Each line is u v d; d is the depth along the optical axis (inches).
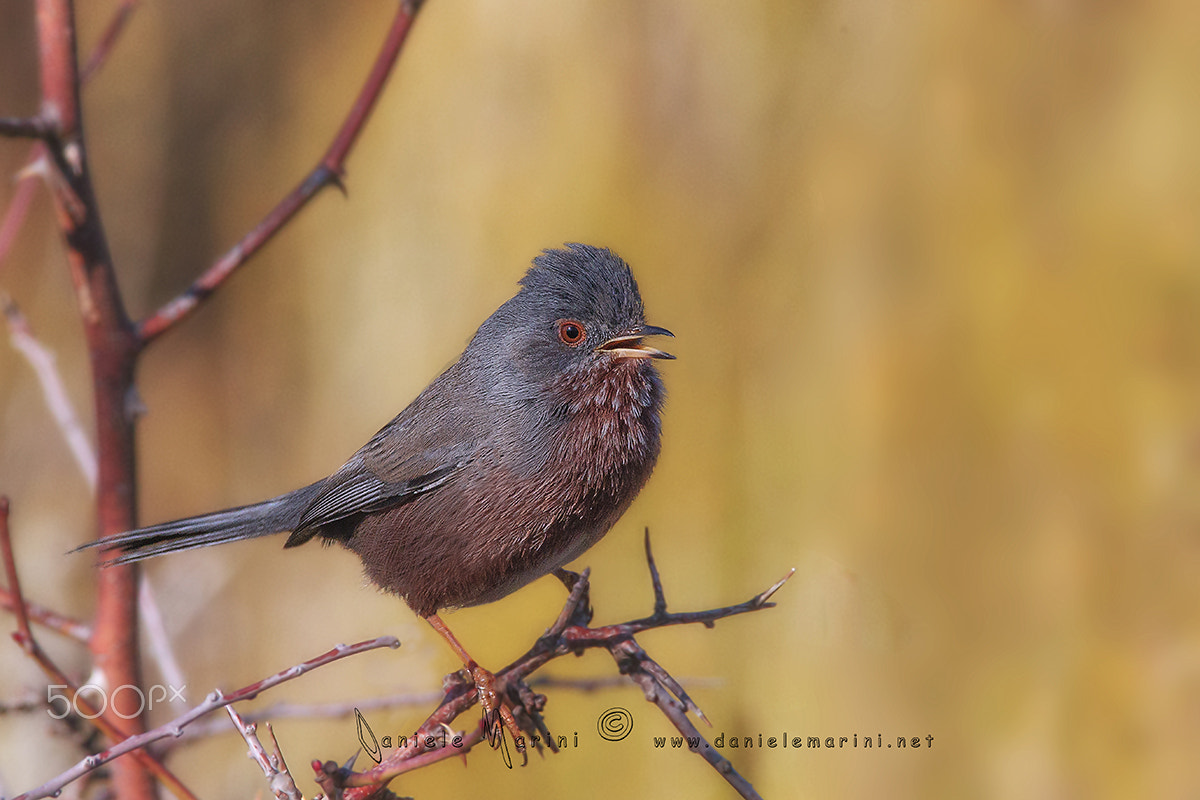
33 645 248.2
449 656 465.4
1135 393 422.3
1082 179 440.1
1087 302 432.5
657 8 533.3
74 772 225.9
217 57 682.2
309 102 658.2
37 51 676.7
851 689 430.6
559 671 453.1
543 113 549.0
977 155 461.1
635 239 530.3
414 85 580.4
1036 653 425.4
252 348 651.5
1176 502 414.9
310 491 366.9
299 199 312.8
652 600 480.4
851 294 483.5
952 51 470.0
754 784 430.0
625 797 434.3
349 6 650.8
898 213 475.8
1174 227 423.5
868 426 468.4
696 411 508.4
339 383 601.6
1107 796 411.8
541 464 320.5
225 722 317.7
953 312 456.4
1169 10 434.6
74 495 569.9
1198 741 406.0
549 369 327.3
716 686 370.9
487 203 556.1
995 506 439.2
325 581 566.6
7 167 656.4
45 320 622.5
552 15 547.5
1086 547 424.5
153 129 687.1
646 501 502.3
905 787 424.5
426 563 334.6
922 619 435.8
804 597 441.4
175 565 556.7
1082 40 445.4
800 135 514.9
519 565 328.8
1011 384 441.4
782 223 512.4
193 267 686.5
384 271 584.1
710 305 519.5
